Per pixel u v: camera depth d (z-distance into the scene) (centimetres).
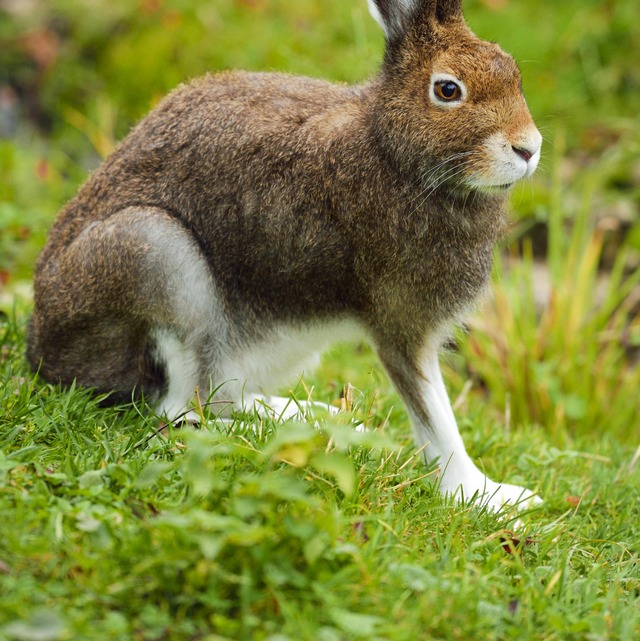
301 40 1792
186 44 1828
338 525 661
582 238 1468
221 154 882
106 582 606
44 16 1919
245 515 618
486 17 1891
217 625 588
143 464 753
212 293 895
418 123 823
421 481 841
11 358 986
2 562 614
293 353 937
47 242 959
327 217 866
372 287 877
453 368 1391
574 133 1800
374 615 625
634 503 954
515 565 747
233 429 822
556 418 1259
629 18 1941
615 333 1386
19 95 1850
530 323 1377
